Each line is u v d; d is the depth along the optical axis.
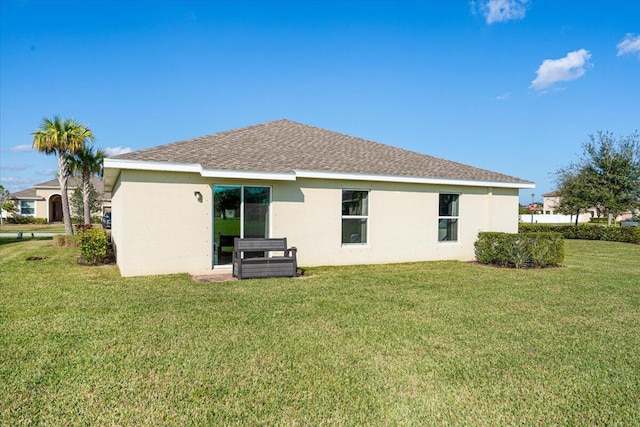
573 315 6.34
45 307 6.38
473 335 5.25
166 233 9.84
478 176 14.09
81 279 9.05
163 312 6.11
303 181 11.44
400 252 12.88
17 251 15.75
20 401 3.34
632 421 3.22
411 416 3.23
